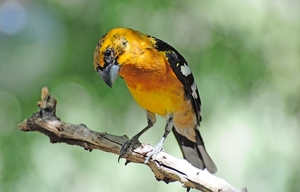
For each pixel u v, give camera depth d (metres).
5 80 13.23
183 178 7.92
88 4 12.67
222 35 12.60
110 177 12.66
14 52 13.62
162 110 9.36
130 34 8.75
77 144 8.38
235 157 13.55
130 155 8.28
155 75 8.86
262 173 12.73
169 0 12.55
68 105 12.51
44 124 8.28
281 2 13.37
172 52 9.05
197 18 12.88
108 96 12.38
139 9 12.39
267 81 12.61
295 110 12.68
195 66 12.55
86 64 12.49
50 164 12.33
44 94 8.38
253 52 12.59
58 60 12.82
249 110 12.73
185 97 9.46
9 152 12.07
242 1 12.98
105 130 12.45
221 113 12.57
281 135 12.88
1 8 13.87
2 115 12.57
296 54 12.82
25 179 12.01
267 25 12.84
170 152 13.09
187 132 10.36
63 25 12.88
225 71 12.41
